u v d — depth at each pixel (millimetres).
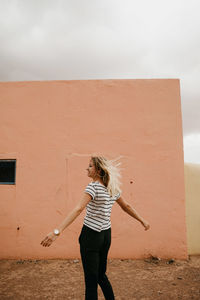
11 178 5188
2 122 5105
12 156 5020
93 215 2414
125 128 5008
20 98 5141
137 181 4895
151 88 5059
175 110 5012
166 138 4961
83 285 3682
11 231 4867
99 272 2564
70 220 2242
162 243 4770
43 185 4938
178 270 4219
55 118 5070
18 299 3254
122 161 4941
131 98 5055
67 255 4789
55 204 4887
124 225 4824
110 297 2562
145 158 4934
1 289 3555
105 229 2473
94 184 2434
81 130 5027
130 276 3980
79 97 5094
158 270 4223
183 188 4859
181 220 4805
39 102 5113
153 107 5023
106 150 4977
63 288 3586
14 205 4914
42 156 5000
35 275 4051
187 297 3291
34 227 4859
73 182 4926
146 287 3594
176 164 4910
